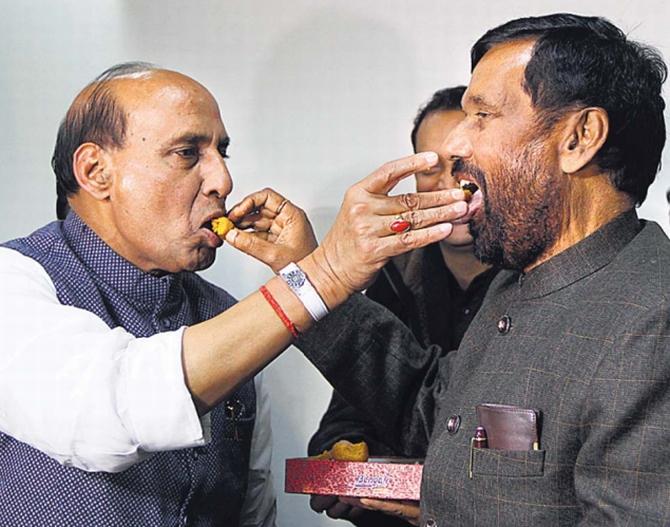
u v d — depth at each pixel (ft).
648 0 7.80
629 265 4.37
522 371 4.44
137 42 8.13
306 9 8.08
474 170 4.58
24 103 8.13
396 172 4.51
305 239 5.45
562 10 7.91
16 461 5.02
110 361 4.57
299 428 8.18
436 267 7.06
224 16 8.11
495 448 4.38
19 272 5.15
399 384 5.84
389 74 8.06
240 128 8.14
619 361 4.03
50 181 8.14
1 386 4.65
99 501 4.96
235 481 5.64
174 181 5.17
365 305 5.90
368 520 6.25
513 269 4.75
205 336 4.57
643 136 4.49
